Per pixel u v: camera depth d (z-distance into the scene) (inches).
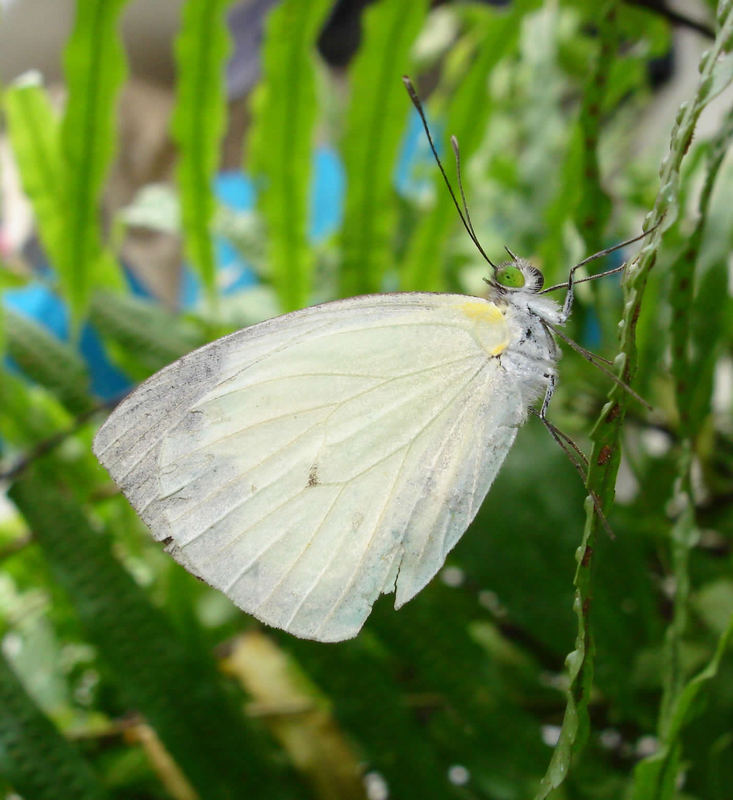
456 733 3.8
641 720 3.7
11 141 4.1
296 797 3.7
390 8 3.8
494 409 3.4
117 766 4.0
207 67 3.8
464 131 4.2
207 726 3.6
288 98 3.9
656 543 4.2
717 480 4.5
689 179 4.0
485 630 4.3
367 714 3.7
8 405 4.4
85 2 3.5
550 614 3.8
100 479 4.5
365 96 3.9
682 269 2.8
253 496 3.3
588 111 3.1
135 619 3.7
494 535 3.9
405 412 3.4
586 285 4.5
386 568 3.4
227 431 3.3
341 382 3.4
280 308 4.2
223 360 3.3
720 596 3.8
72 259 4.0
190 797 3.8
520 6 3.9
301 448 3.3
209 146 4.0
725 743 3.4
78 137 3.8
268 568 3.3
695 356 3.3
